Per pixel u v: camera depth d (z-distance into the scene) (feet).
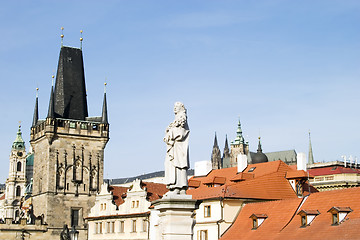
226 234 275.59
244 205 289.94
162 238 94.38
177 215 93.20
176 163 95.86
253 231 258.98
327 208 233.76
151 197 380.17
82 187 486.38
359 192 230.27
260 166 340.80
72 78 512.22
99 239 412.16
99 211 420.36
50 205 470.80
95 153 497.87
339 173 444.96
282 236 235.40
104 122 501.97
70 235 441.68
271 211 264.11
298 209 249.14
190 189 327.06
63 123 488.02
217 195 288.92
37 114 514.68
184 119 96.89
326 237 213.46
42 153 491.72
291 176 314.55
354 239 200.95
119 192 426.10
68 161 484.74
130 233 379.55
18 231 453.99
